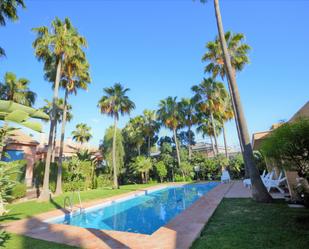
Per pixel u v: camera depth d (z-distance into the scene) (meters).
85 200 12.19
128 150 31.95
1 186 5.93
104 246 4.50
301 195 6.70
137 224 8.44
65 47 14.25
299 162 5.27
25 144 21.28
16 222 7.36
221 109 25.38
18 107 2.76
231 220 5.73
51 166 17.19
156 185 20.92
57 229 6.24
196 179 26.48
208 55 19.56
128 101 22.34
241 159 24.25
